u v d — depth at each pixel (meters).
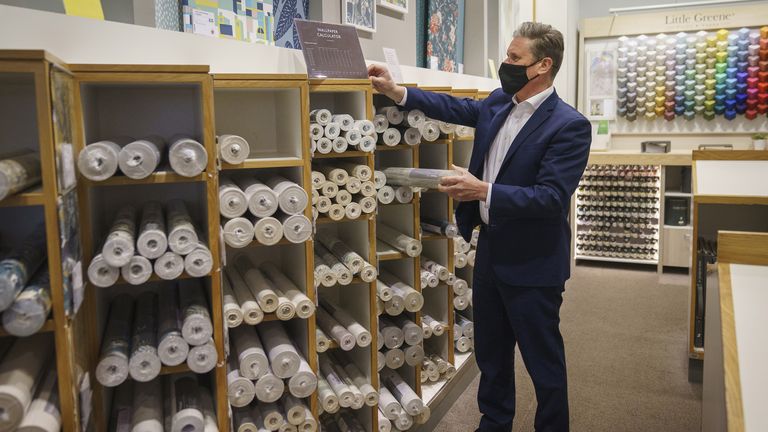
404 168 2.56
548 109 2.36
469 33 4.56
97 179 1.50
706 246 3.68
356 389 2.41
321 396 2.32
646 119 6.99
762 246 1.65
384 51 2.70
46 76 1.24
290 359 2.01
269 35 2.44
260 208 1.90
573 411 3.14
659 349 4.00
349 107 2.52
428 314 3.30
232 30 2.22
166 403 1.85
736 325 1.44
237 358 2.06
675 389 3.39
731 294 1.55
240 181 2.16
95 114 1.91
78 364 1.47
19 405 1.22
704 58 6.53
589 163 6.02
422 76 3.31
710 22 6.54
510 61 2.41
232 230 1.85
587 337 4.25
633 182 6.11
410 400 2.66
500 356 2.68
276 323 2.28
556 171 2.25
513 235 2.41
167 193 2.16
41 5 1.77
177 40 1.91
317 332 2.38
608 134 6.98
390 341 2.74
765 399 1.23
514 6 5.46
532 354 2.47
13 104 1.71
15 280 1.22
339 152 2.28
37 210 1.79
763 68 6.39
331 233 2.79
